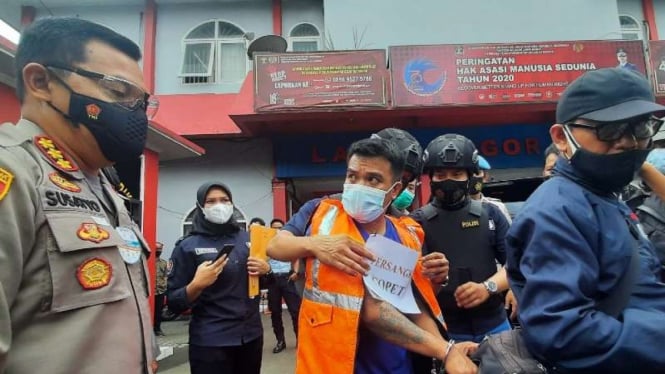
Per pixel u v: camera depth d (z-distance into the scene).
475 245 2.15
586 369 0.98
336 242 1.41
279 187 10.32
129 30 11.45
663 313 1.03
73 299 0.97
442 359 1.33
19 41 1.16
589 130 1.15
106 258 1.07
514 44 9.31
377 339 1.52
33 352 0.91
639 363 0.94
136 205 5.07
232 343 2.76
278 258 1.53
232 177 10.52
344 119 9.61
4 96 3.38
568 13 11.24
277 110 9.07
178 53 11.38
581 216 1.09
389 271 1.47
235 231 3.11
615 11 11.22
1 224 0.88
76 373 0.94
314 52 9.20
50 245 0.96
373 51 9.23
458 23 11.20
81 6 11.46
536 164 10.36
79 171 1.14
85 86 1.14
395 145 1.58
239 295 2.86
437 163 2.18
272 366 5.23
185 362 5.47
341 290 1.40
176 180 10.48
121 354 1.03
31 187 0.97
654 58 9.18
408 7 11.23
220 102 10.43
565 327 0.97
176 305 2.69
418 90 9.16
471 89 9.20
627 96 1.13
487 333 2.06
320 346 1.39
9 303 0.88
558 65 9.24
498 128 10.45
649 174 1.55
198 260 2.91
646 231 1.87
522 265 1.11
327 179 10.67
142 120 1.24
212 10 11.62
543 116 9.99
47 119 1.14
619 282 1.08
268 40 9.43
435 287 1.77
